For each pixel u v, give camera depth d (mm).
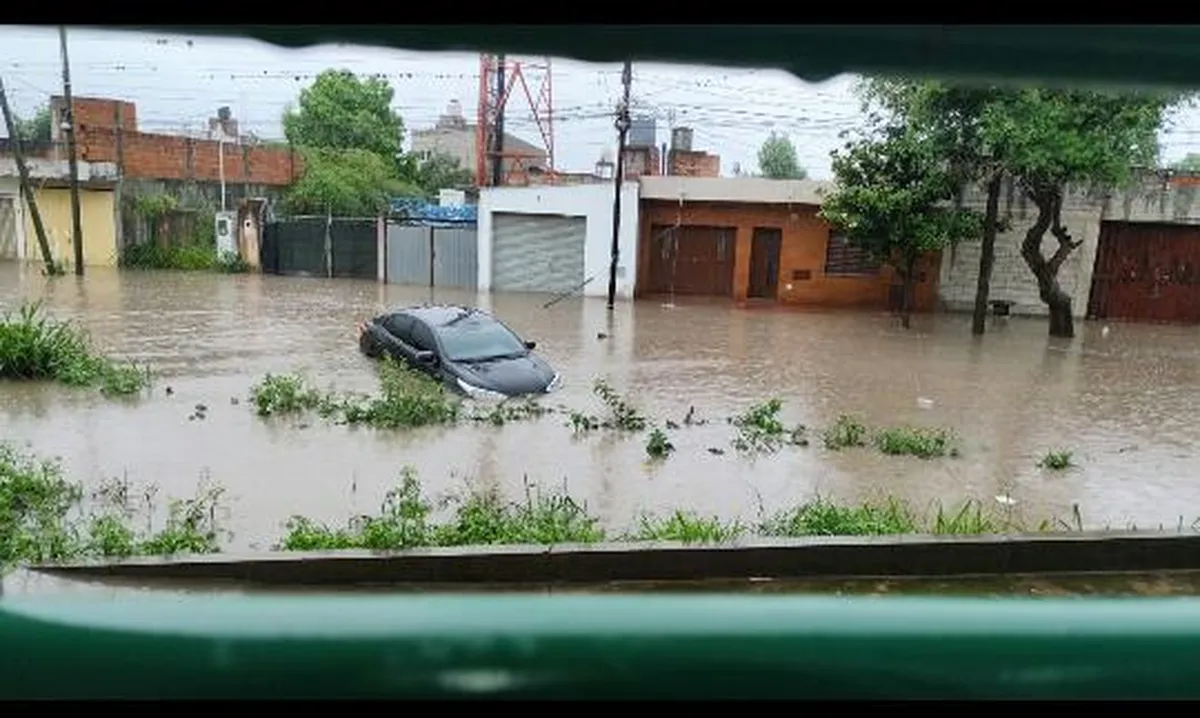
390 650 614
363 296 21703
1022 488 8352
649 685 618
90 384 11078
